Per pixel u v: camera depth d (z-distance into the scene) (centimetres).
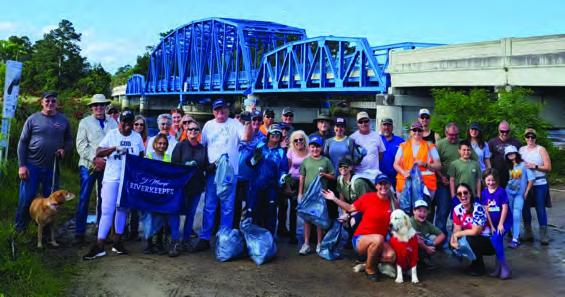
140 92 7506
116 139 679
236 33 5278
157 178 668
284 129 830
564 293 563
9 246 627
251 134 746
